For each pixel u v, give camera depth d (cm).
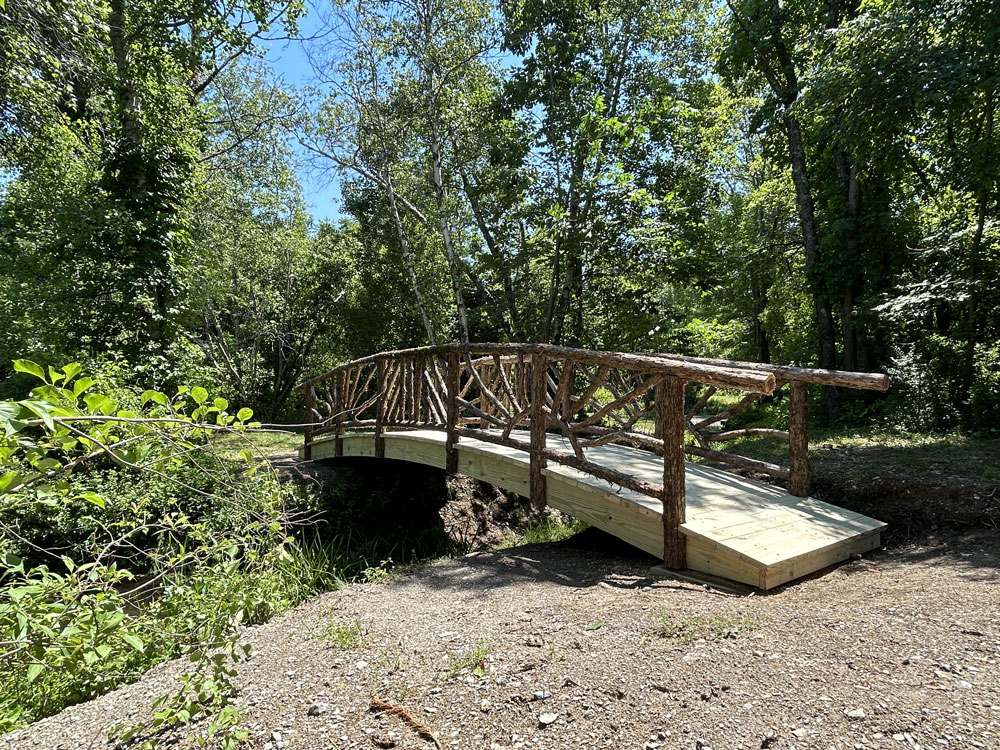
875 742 161
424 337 1694
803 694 189
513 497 913
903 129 766
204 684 207
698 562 368
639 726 180
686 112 1022
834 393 1013
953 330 775
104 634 210
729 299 1658
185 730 206
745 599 303
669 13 1105
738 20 1080
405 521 797
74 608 204
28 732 237
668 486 382
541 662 230
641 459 540
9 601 204
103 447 163
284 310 1939
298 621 337
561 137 1035
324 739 188
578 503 471
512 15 1126
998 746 153
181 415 196
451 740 182
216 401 203
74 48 785
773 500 439
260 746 187
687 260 1054
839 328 1239
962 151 779
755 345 1842
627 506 422
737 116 1429
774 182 1428
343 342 1933
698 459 714
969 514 407
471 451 605
